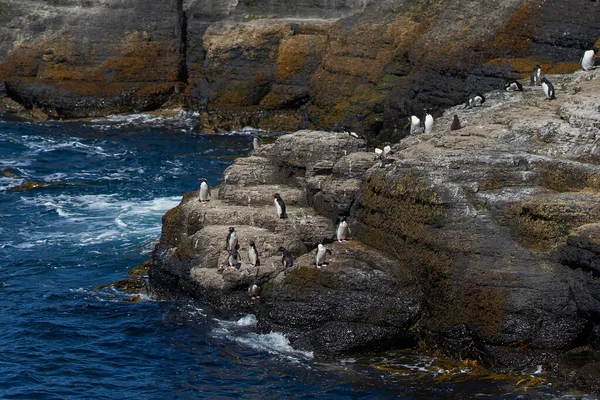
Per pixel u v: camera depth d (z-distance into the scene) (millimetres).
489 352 28641
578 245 27953
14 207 48406
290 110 70625
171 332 32156
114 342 31562
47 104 73812
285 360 29625
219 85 72250
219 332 31781
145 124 71562
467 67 57344
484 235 29625
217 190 40188
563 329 28328
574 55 54188
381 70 63469
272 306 31250
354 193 34812
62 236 43500
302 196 37312
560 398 26328
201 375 29000
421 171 31578
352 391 27531
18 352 30812
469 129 34906
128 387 28406
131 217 46562
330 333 29953
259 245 34062
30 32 76938
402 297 30266
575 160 31969
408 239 31047
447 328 29344
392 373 28562
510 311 28484
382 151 35219
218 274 33438
